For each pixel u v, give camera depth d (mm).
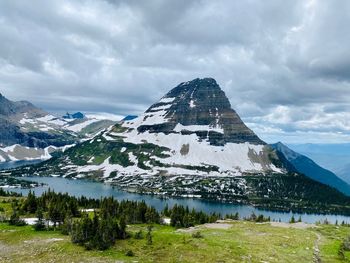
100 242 86062
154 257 79062
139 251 83750
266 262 78625
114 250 84375
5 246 92562
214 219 167500
